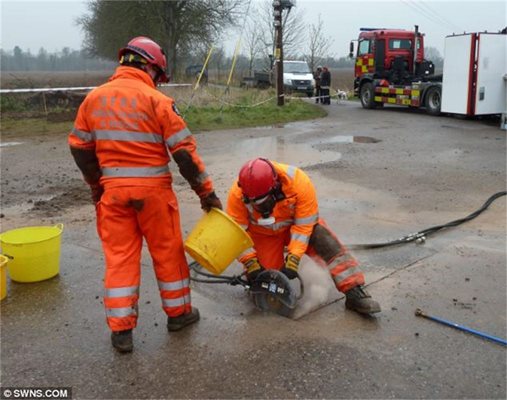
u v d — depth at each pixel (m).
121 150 3.25
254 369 3.23
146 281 4.57
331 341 3.54
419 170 9.02
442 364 3.26
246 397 2.96
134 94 3.26
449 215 6.45
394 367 3.23
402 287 4.39
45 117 17.16
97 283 4.52
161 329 3.74
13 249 4.39
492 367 3.23
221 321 3.84
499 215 6.42
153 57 3.42
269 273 3.86
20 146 11.91
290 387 3.05
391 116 18.16
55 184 8.30
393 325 3.75
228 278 4.19
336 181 8.22
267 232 4.12
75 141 3.39
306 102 23.08
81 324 3.81
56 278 4.62
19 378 3.16
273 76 31.41
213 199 3.60
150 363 3.31
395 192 7.54
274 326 3.76
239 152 10.96
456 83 16.03
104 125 3.26
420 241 5.45
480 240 5.54
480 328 3.71
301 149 11.30
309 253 4.15
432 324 3.77
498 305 4.05
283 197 3.79
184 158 3.31
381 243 5.39
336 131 14.28
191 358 3.36
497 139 12.51
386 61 20.77
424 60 21.08
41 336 3.64
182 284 3.62
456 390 3.01
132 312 3.40
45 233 4.80
